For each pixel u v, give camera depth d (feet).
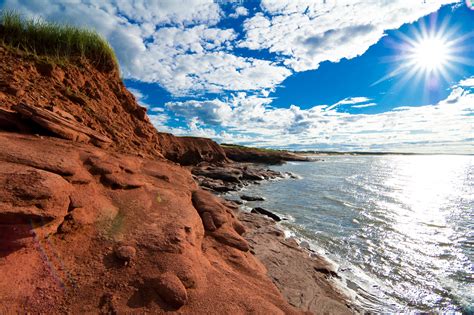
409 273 29.37
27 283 9.15
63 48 37.11
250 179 111.24
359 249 36.04
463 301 23.98
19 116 18.62
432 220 52.06
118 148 27.61
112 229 13.48
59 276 10.03
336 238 40.04
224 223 22.38
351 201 69.36
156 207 17.56
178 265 12.28
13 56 28.84
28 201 10.23
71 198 12.94
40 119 18.85
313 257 31.19
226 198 70.13
